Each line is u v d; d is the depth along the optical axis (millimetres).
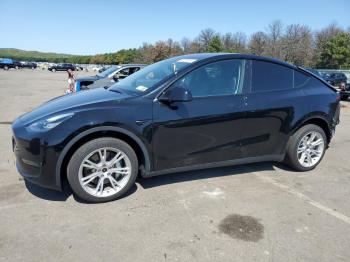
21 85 22328
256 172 4684
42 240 2881
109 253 2740
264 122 4242
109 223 3189
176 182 4195
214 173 4562
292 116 4430
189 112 3758
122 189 3646
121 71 10898
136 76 4445
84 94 4043
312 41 61594
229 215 3420
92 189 3539
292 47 56562
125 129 3473
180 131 3750
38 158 3287
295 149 4578
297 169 4746
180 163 3877
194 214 3414
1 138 6281
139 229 3105
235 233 3090
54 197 3676
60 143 3258
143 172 3770
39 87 20938
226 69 4074
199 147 3912
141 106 3557
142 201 3656
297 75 4641
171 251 2793
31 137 3283
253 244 2930
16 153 3510
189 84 3822
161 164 3775
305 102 4531
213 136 3955
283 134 4449
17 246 2787
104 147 3457
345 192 4129
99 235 2986
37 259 2631
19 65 67438
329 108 4758
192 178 4348
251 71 4227
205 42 71125
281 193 4012
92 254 2721
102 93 3984
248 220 3332
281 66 4500
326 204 3766
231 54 4172
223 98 3963
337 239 3055
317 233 3145
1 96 14531
